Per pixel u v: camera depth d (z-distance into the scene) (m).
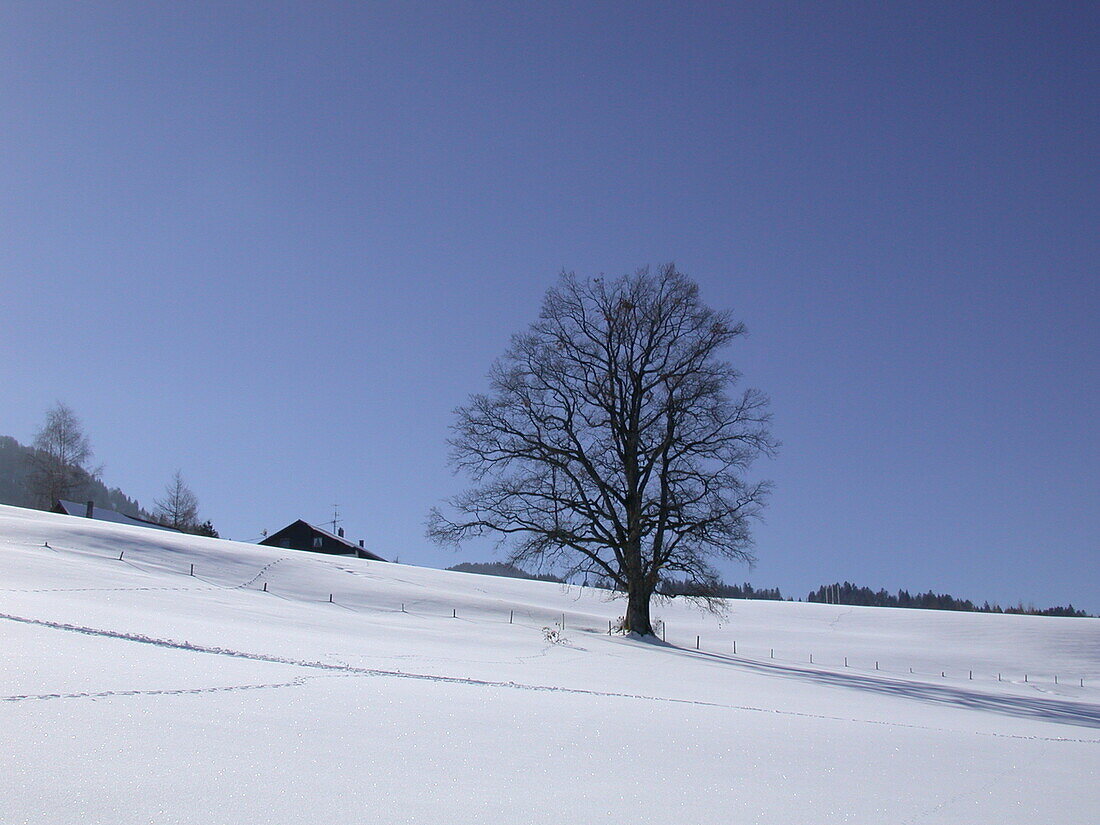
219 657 13.13
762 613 67.88
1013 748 13.45
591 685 17.14
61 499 91.81
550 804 7.08
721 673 26.47
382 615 36.78
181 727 8.24
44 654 11.10
